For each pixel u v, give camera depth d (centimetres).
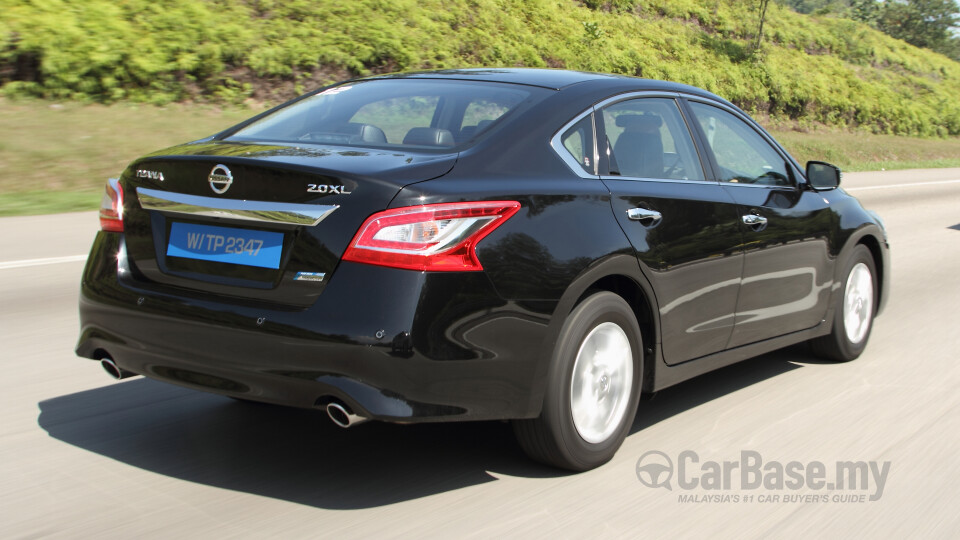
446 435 404
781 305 478
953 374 539
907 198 1744
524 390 335
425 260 306
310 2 2223
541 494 347
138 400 442
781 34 4062
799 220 484
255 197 325
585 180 367
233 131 408
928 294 797
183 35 1797
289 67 1959
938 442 421
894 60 4653
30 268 747
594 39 2986
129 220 359
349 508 329
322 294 309
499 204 325
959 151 3659
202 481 349
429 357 306
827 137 3244
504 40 2658
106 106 1600
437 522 320
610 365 371
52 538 299
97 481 347
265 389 318
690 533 320
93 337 362
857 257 546
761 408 464
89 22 1659
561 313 340
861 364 555
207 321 324
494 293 320
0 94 1511
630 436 417
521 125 362
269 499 335
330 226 311
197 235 339
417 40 2305
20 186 1134
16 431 397
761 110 3453
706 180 432
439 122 375
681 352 411
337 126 386
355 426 413
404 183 312
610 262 358
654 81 438
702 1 3900
